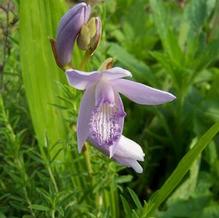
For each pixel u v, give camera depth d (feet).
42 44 0.80
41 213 0.73
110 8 1.18
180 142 1.01
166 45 1.01
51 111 0.81
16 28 0.94
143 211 0.66
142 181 0.98
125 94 0.65
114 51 1.02
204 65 1.00
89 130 0.65
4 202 0.79
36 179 0.85
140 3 1.17
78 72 0.60
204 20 1.07
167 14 1.02
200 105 0.99
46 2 0.80
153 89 0.62
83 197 0.76
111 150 0.65
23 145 0.84
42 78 0.81
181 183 0.91
